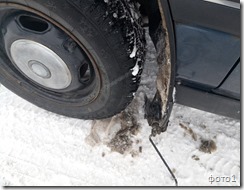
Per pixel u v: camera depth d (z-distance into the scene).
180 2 1.13
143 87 1.98
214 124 1.88
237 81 1.34
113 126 1.92
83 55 1.47
